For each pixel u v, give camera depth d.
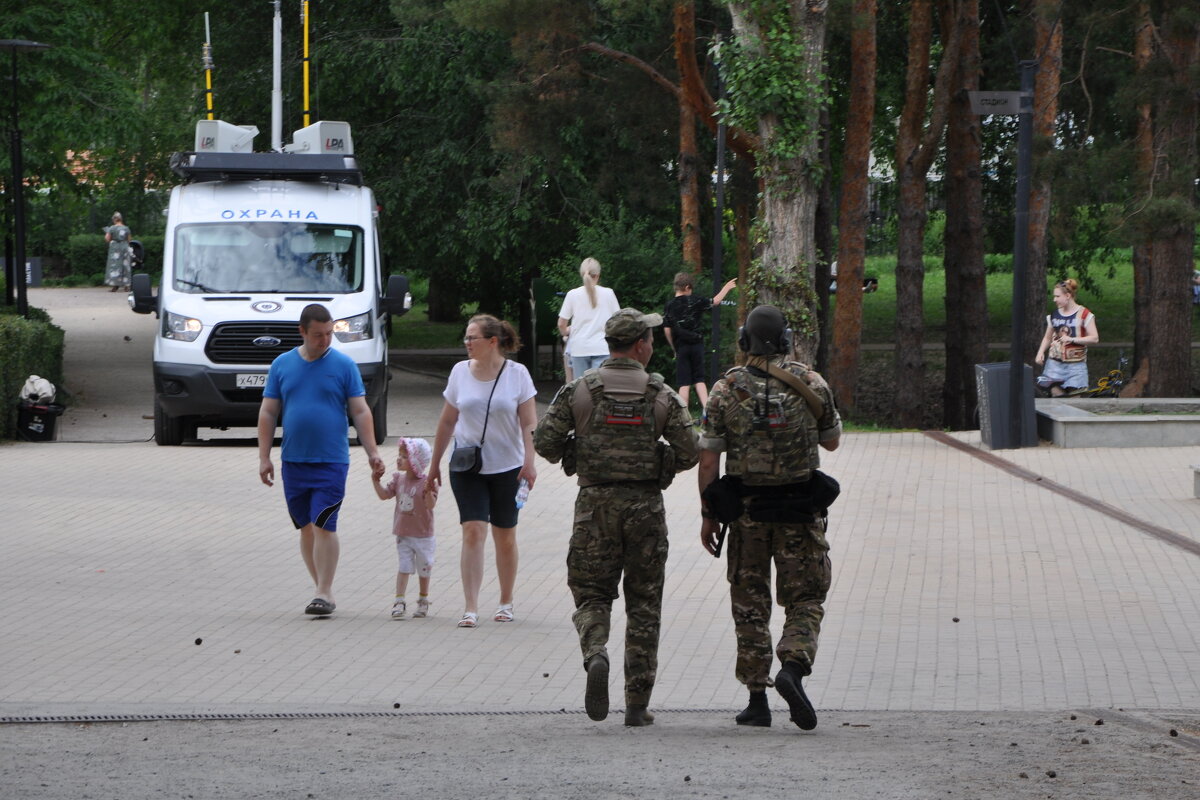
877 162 114.19
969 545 34.66
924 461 48.28
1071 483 43.53
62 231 169.88
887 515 38.59
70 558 33.19
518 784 15.05
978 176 79.19
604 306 57.00
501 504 27.27
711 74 78.12
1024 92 51.28
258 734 18.88
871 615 27.84
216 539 35.72
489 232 85.44
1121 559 32.94
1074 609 28.20
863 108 72.56
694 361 58.97
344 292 56.34
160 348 54.50
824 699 22.05
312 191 58.62
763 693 20.12
